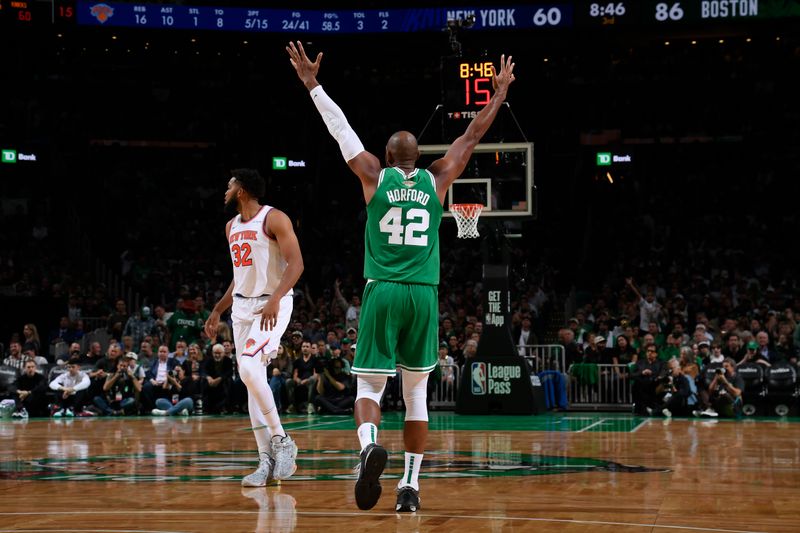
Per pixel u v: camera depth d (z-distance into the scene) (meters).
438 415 16.19
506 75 5.39
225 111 30.86
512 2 25.20
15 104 28.92
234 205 6.69
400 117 31.25
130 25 25.05
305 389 17.50
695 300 22.61
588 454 8.64
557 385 17.58
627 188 29.66
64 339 20.16
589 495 5.72
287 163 28.88
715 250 27.05
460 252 26.69
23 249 25.81
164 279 25.03
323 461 8.05
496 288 16.17
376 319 4.90
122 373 17.02
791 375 16.02
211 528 4.48
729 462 7.89
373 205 4.98
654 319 20.23
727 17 23.83
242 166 30.55
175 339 19.12
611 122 30.62
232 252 6.60
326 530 4.42
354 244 28.97
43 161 28.02
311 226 29.66
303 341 18.30
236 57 28.22
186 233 28.42
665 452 8.85
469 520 4.73
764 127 29.92
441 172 5.15
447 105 15.69
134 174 29.88
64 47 27.38
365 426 4.75
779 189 29.02
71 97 29.83
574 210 29.62
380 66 30.92
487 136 15.89
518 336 20.11
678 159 30.36
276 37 25.86
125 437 11.17
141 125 30.47
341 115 5.17
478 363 16.17
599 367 17.81
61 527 4.52
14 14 24.12
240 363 6.42
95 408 16.89
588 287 27.23
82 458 8.42
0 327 21.31
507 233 16.66
